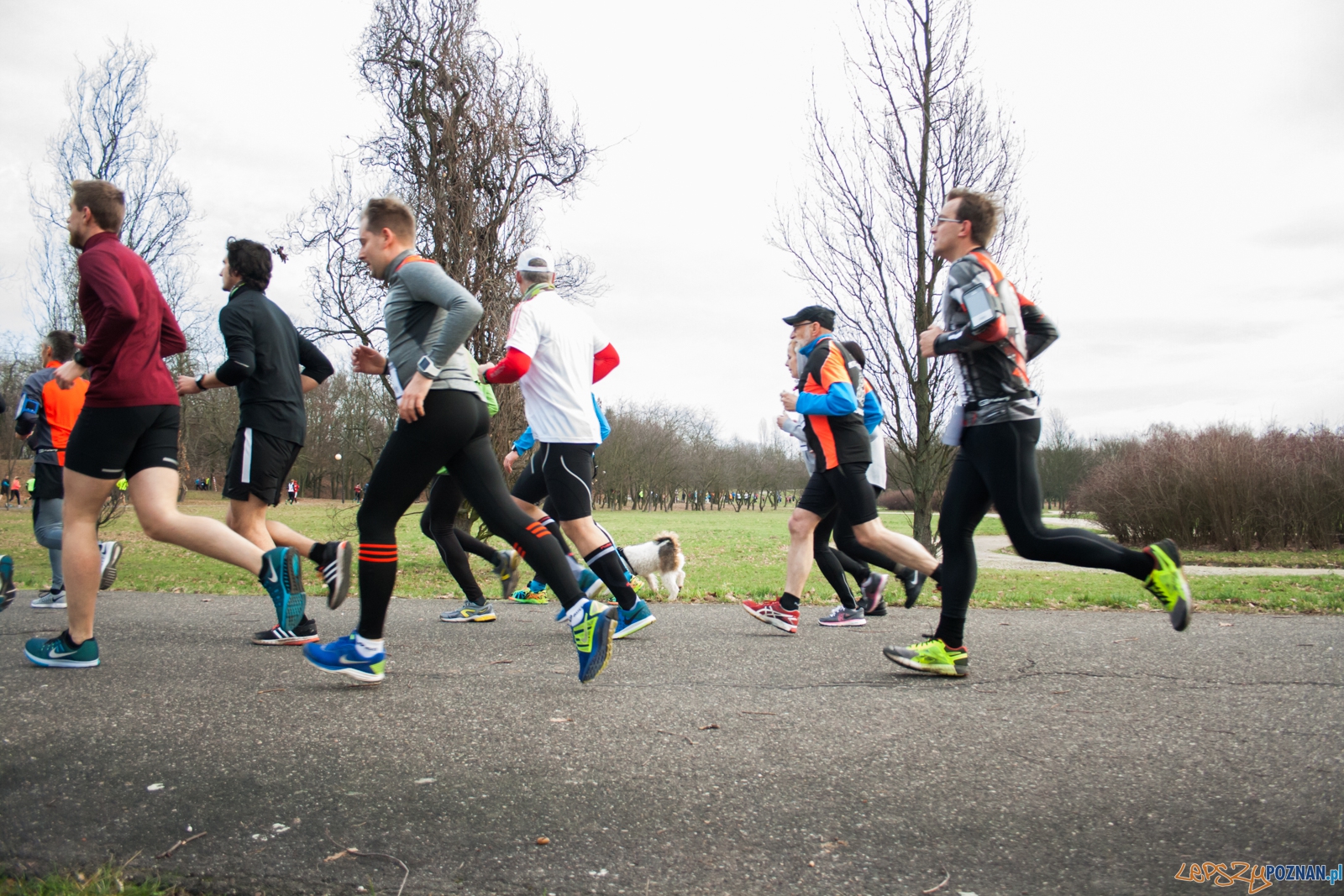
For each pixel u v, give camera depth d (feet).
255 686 10.73
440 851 6.20
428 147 33.47
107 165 44.42
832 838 6.44
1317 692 10.82
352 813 6.81
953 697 10.54
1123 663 12.73
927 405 39.99
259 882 5.79
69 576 11.47
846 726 9.20
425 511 17.06
